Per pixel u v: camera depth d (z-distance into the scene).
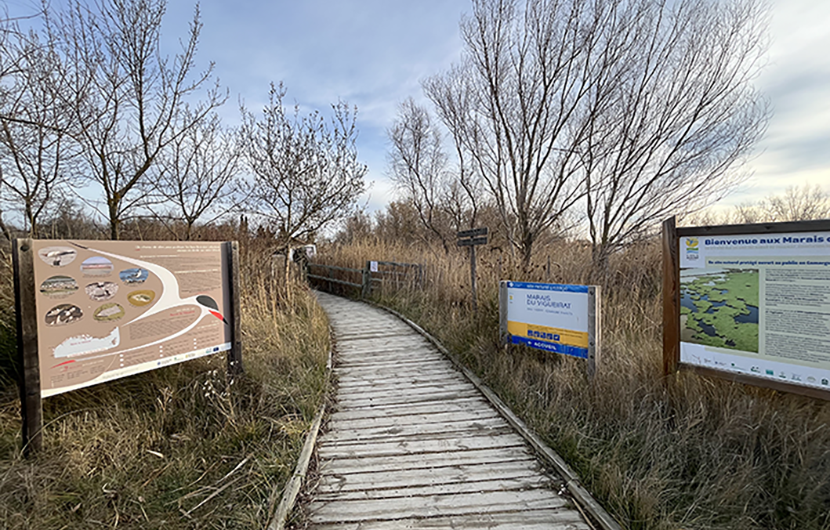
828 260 2.88
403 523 2.59
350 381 5.39
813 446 2.81
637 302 6.34
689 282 3.63
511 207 9.07
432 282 10.44
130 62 5.82
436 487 2.97
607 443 3.41
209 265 4.36
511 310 5.45
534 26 7.98
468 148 10.29
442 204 17.42
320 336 6.95
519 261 7.62
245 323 6.16
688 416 3.27
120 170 6.03
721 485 2.78
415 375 5.55
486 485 2.98
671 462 3.09
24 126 4.92
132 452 3.33
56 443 3.25
